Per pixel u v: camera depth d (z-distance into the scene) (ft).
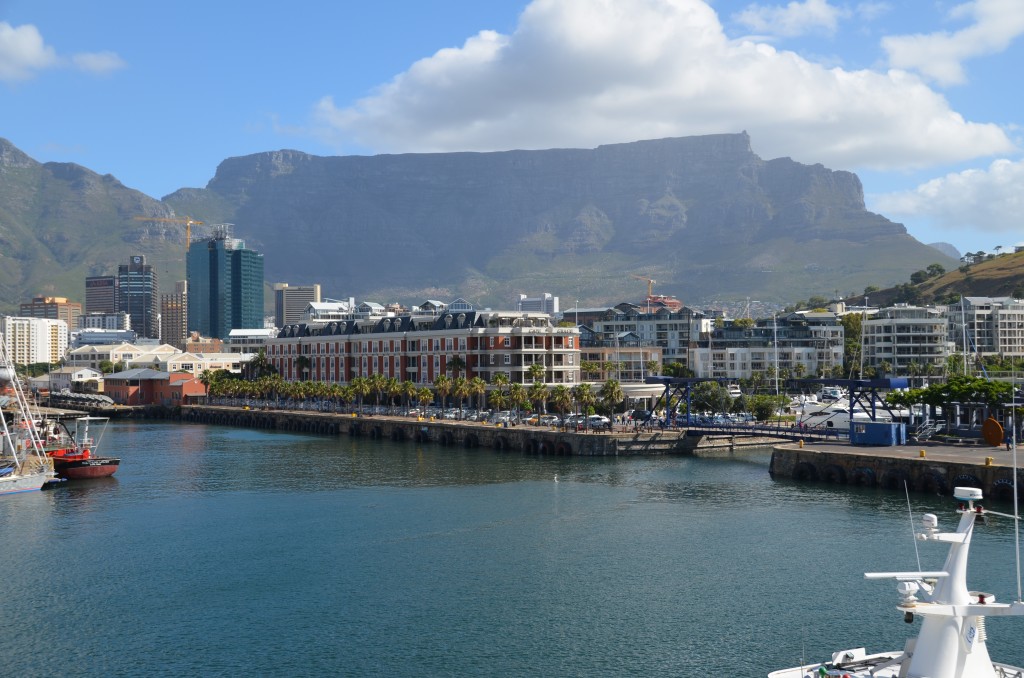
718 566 308.40
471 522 379.35
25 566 319.68
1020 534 336.08
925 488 422.41
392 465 552.82
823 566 305.94
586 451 584.81
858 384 509.35
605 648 238.89
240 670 228.84
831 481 462.60
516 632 250.78
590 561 317.22
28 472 479.00
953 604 162.09
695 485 462.19
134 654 239.91
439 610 269.23
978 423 533.14
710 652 235.20
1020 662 227.61
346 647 242.17
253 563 320.91
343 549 338.34
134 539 357.41
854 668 184.03
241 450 651.66
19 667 232.73
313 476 510.17
